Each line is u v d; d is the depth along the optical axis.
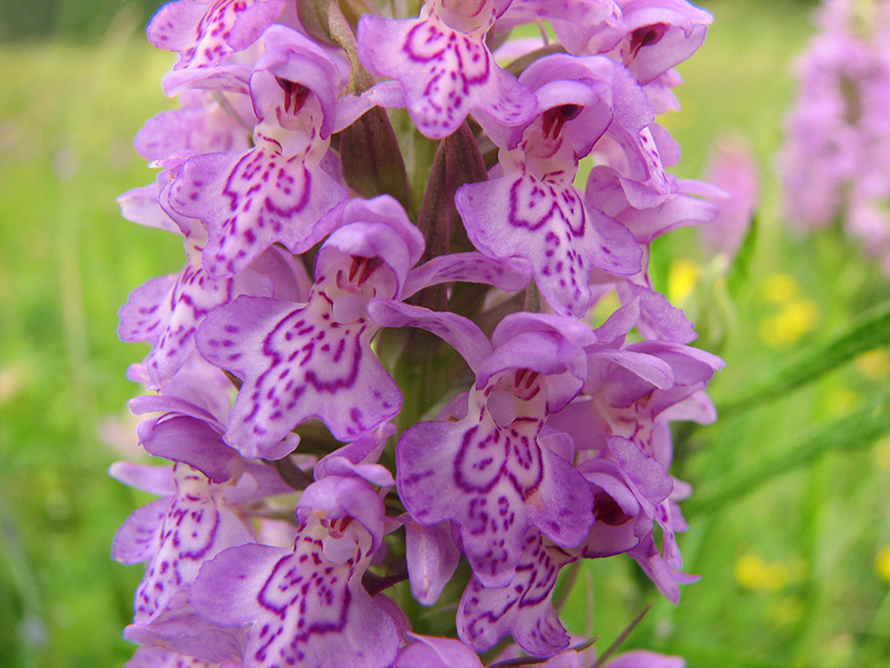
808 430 0.09
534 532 0.06
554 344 0.05
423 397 0.06
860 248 0.21
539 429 0.06
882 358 0.19
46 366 0.18
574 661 0.07
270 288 0.06
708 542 0.11
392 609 0.06
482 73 0.05
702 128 0.35
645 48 0.06
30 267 0.22
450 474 0.05
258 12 0.05
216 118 0.07
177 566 0.06
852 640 0.14
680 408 0.07
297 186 0.05
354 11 0.06
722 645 0.13
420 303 0.05
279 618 0.05
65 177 0.23
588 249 0.05
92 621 0.13
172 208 0.05
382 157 0.06
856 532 0.14
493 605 0.05
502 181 0.05
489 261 0.05
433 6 0.05
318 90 0.05
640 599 0.10
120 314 0.06
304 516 0.05
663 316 0.06
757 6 0.58
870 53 0.22
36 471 0.15
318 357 0.05
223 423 0.06
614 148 0.06
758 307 0.22
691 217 0.06
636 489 0.06
